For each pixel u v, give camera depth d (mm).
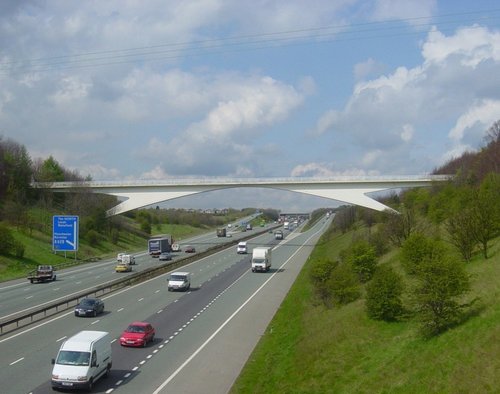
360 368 28594
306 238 167375
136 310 50000
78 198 127062
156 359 33000
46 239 109125
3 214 111375
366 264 52531
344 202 114312
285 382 28703
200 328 42438
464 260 45469
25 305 53688
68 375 25969
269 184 116312
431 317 30188
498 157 92750
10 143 139625
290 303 54219
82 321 44500
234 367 31859
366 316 37656
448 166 135875
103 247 123000
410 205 90875
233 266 91000
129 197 125938
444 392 22359
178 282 62750
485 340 25594
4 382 27547
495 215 44875
